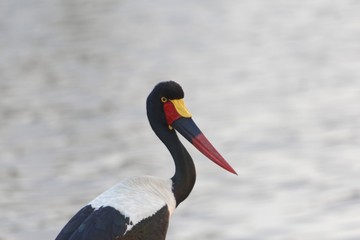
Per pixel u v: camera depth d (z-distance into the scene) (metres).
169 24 37.19
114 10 40.66
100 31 35.66
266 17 37.84
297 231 13.34
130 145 18.75
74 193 15.64
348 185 15.20
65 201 15.22
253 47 31.48
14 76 28.16
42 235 13.70
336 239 12.92
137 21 37.91
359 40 31.16
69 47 32.72
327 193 14.89
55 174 16.86
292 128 19.45
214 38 33.75
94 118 21.56
